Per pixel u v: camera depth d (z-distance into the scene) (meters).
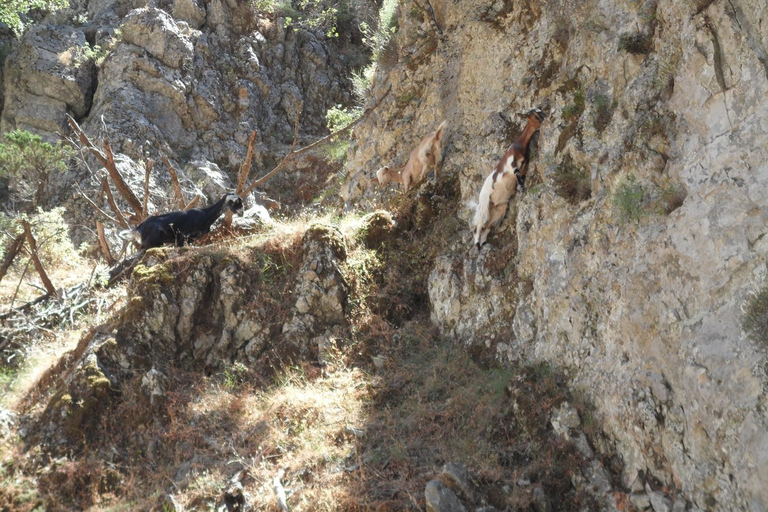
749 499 4.22
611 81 6.55
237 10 23.34
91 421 6.43
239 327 7.55
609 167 6.01
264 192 20.23
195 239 8.98
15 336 8.27
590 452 5.45
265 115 22.30
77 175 17.66
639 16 6.51
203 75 21.34
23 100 20.19
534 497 5.29
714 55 5.30
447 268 7.73
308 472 5.92
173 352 7.25
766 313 4.39
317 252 7.89
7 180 17.53
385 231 8.66
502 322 7.01
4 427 6.43
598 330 5.76
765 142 4.79
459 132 9.19
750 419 4.29
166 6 22.86
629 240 5.63
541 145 7.09
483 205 7.48
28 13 23.41
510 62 8.69
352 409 6.67
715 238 4.89
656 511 4.80
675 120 5.64
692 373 4.73
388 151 10.59
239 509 5.58
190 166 19.39
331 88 24.09
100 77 20.23
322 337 7.50
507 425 6.04
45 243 12.30
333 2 25.88
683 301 5.00
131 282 7.59
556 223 6.48
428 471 5.77
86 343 7.30
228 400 6.84
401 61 11.33
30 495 5.78
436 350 7.34
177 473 6.12
